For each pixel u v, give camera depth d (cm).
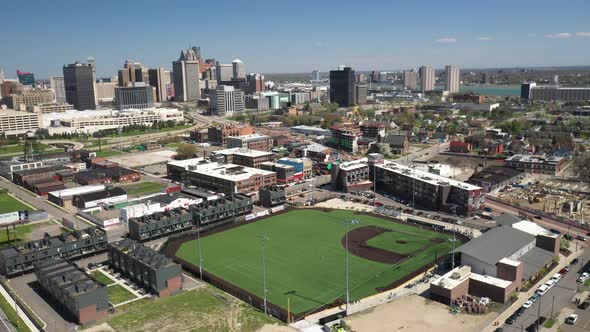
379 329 13550
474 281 15538
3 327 13912
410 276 17062
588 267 17362
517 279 15488
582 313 14012
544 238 18238
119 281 17112
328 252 19588
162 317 14438
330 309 14838
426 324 13738
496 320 13812
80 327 13912
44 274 15812
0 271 18112
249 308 14975
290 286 16512
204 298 15738
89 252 19462
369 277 17112
